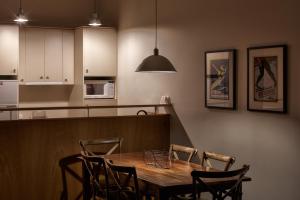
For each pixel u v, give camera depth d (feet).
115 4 24.16
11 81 21.90
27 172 16.97
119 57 24.08
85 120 17.94
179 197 13.42
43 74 23.41
